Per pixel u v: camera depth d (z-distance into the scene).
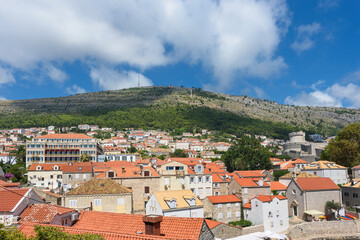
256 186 87.94
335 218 87.81
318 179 96.50
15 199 37.94
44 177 118.06
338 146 131.50
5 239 24.36
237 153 148.00
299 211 90.62
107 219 38.72
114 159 190.50
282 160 183.12
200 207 69.19
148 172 80.88
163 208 63.81
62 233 26.81
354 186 96.12
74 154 170.50
